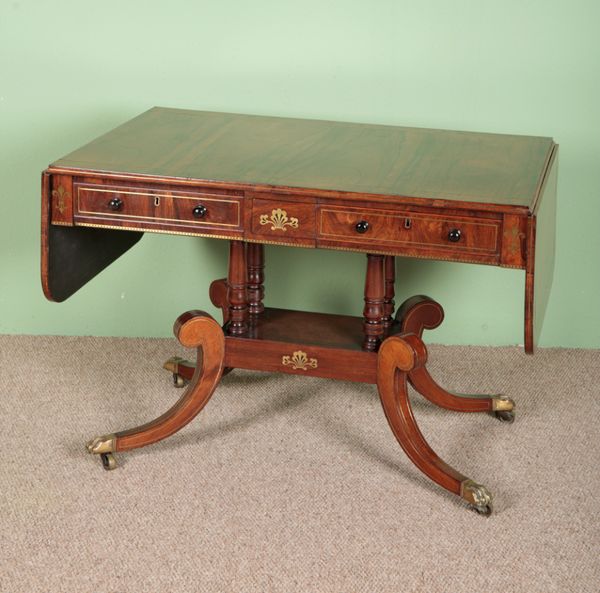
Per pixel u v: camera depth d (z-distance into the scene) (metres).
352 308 4.04
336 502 3.15
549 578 2.85
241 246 3.28
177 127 3.47
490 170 3.12
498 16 3.71
